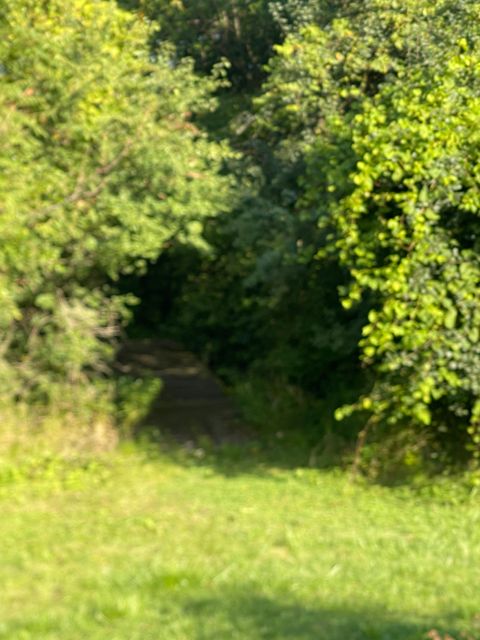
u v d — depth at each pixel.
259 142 15.62
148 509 10.16
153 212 11.91
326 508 10.31
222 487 11.23
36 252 10.98
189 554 8.55
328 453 12.40
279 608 7.13
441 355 10.09
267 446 13.75
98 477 11.50
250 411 15.09
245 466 12.51
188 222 12.31
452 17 13.91
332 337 13.05
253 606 7.14
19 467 11.44
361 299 12.02
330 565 8.27
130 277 22.61
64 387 12.56
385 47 14.28
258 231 14.12
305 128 14.47
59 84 11.40
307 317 14.34
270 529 9.41
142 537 9.09
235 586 7.59
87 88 11.52
